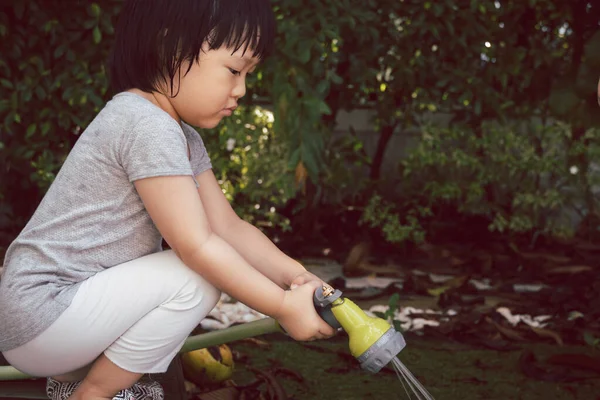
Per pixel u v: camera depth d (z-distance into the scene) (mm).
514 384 2605
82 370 1792
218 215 1964
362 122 5098
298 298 1636
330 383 2588
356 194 4996
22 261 1680
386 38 4574
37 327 1627
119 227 1695
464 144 4883
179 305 1666
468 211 4980
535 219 4754
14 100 4141
